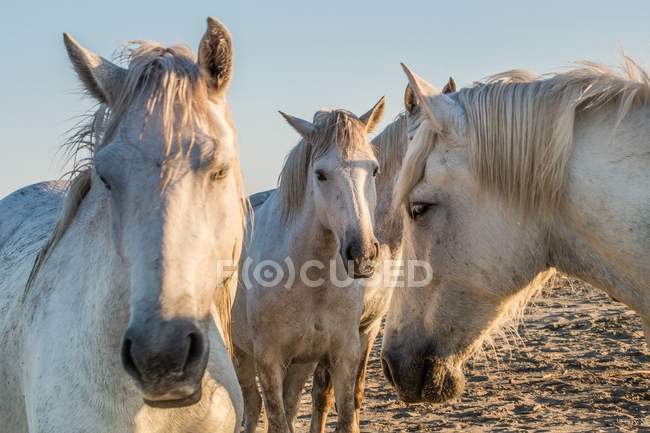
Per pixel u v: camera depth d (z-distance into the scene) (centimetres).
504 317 254
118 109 199
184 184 189
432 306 250
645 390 574
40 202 352
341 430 469
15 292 271
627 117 207
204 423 225
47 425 216
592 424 499
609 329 809
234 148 220
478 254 232
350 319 468
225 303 253
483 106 224
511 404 565
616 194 204
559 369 658
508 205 221
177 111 194
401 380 260
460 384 256
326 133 457
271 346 468
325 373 502
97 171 195
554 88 216
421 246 246
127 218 189
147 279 181
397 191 247
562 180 211
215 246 199
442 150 234
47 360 224
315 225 455
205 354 185
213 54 207
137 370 178
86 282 224
